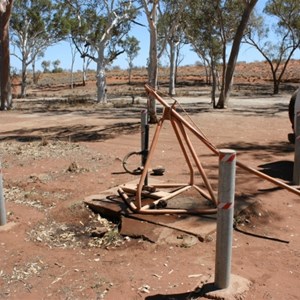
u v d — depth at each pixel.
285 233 5.07
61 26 41.25
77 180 7.41
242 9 25.78
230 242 3.58
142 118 6.89
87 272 4.11
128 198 5.79
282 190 6.70
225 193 3.49
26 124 17.34
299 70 68.31
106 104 28.31
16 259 4.41
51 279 3.99
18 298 3.67
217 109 23.22
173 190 6.31
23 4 42.16
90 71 96.88
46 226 5.34
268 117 18.62
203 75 70.19
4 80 25.50
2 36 24.86
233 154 3.45
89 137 13.12
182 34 36.97
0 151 10.45
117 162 8.94
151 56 15.07
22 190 6.84
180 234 4.85
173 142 11.58
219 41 30.80
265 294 3.64
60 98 39.00
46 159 9.34
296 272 4.09
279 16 39.88
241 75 67.69
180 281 3.88
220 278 3.62
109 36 29.28
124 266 4.22
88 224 5.42
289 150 10.46
